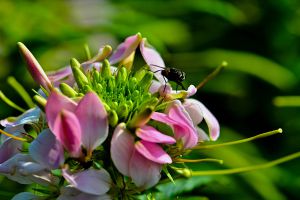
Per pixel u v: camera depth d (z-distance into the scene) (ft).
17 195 1.56
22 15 2.29
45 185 1.53
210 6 2.46
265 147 2.22
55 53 2.27
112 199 1.53
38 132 1.55
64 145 1.46
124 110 1.53
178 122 1.51
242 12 2.52
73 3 2.53
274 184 2.07
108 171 1.53
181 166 1.73
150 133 1.48
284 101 2.08
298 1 2.45
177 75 1.60
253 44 2.48
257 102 2.33
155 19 2.53
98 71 1.62
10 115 2.06
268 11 2.47
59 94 1.46
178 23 2.52
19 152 1.57
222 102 2.32
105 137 1.48
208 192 1.97
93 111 1.47
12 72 2.14
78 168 1.50
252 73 2.31
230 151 2.01
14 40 2.19
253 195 2.00
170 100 1.56
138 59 2.33
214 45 2.49
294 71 2.37
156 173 1.48
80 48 2.30
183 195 1.73
